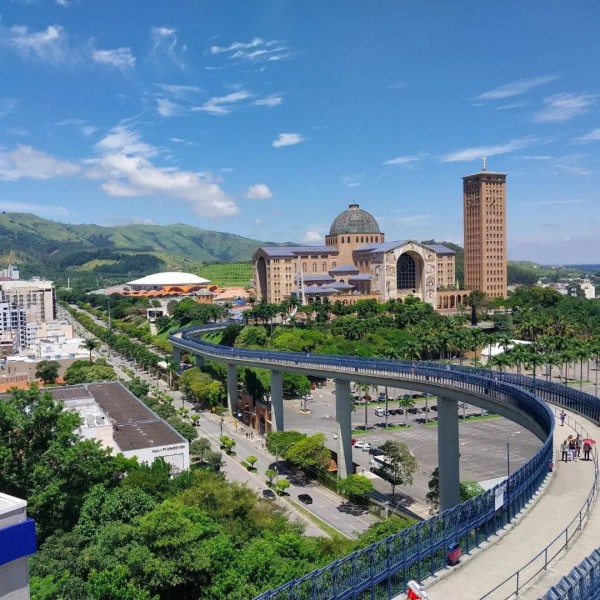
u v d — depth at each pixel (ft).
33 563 217.97
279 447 464.65
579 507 169.58
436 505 368.68
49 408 281.13
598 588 118.93
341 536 319.68
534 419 260.01
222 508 283.79
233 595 188.03
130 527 218.59
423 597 118.52
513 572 136.36
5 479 262.26
